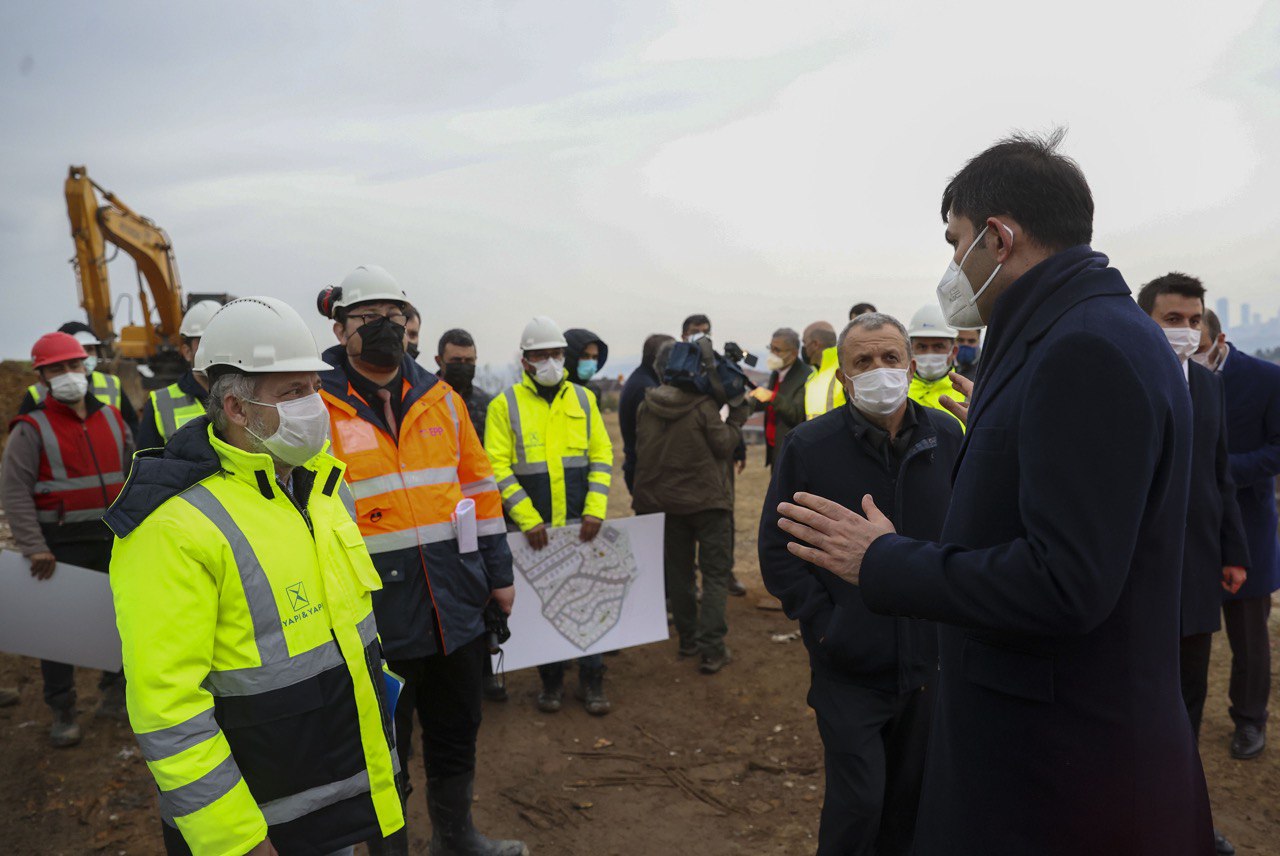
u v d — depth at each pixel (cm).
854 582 164
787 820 375
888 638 275
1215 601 349
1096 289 151
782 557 298
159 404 404
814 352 686
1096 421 135
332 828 201
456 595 309
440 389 322
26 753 429
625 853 351
